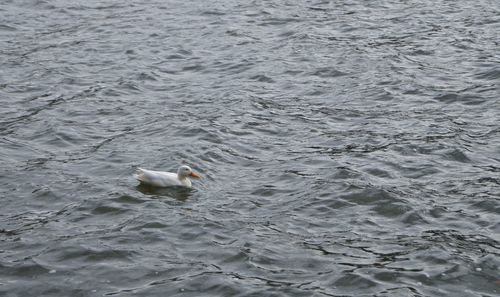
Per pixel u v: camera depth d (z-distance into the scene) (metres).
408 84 39.38
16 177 29.88
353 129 34.53
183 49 45.81
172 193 28.53
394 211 27.25
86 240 25.31
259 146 32.94
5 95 38.81
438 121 35.06
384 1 54.38
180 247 25.03
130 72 42.19
